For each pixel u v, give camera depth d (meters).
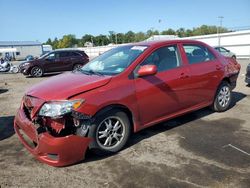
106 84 4.04
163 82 4.67
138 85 4.34
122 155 4.14
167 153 4.17
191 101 5.31
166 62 4.89
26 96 4.14
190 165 3.79
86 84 3.95
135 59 4.51
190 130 5.09
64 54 17.84
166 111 4.85
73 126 3.74
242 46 34.47
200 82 5.39
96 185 3.39
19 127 4.28
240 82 10.70
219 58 6.02
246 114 6.03
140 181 3.44
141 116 4.45
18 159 4.14
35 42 76.00
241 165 3.77
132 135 4.88
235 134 4.87
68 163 3.73
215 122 5.52
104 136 4.03
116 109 4.10
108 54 5.27
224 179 3.44
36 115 3.77
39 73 17.09
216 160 3.92
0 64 20.83
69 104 3.65
